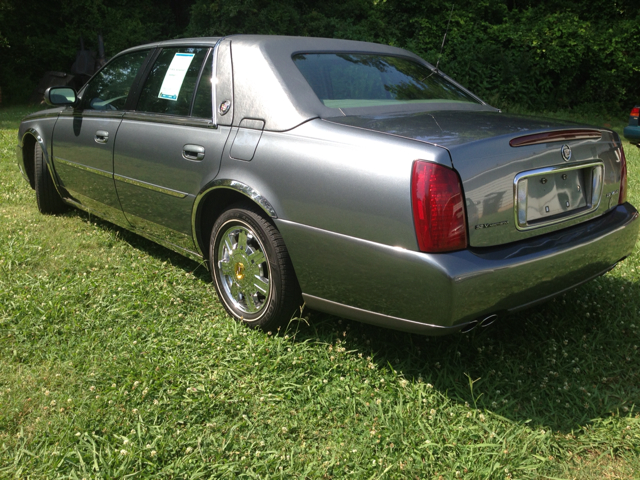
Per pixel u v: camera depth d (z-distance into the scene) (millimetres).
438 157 2107
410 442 2107
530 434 2176
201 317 3049
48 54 15711
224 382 2428
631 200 5348
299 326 2924
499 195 2215
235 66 2943
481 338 2809
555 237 2424
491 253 2209
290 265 2646
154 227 3516
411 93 3016
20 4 15484
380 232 2219
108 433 2129
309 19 15367
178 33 17438
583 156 2555
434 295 2127
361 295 2375
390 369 2576
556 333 2898
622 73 15117
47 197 4695
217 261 3068
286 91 2689
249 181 2676
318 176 2400
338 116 2592
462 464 2018
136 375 2451
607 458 2082
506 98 15070
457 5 16375
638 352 2752
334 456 2047
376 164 2236
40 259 3721
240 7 13992
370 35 15609
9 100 15219
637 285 3426
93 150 3859
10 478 1917
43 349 2684
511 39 15719
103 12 16328
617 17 17109
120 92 3756
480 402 2361
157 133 3270
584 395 2418
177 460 1995
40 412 2240
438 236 2109
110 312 3008
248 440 2121
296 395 2395
